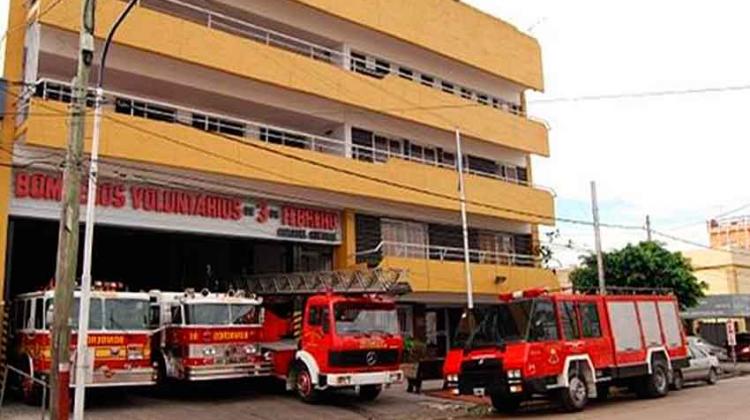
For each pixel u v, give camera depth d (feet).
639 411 57.98
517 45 116.78
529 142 113.91
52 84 67.00
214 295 65.92
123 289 60.95
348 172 83.71
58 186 64.75
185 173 71.92
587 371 61.21
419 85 95.91
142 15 69.05
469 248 106.22
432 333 102.12
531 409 63.26
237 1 82.99
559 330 59.62
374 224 92.53
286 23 87.15
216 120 82.89
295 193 81.92
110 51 69.72
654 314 72.74
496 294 101.24
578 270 123.03
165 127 68.33
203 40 73.36
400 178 89.51
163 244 93.97
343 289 68.80
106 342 57.67
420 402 68.33
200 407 61.41
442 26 103.24
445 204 94.99
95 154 50.90
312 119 88.69
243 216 78.13
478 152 110.32
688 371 84.74
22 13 67.00
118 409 58.85
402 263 89.15
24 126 60.95
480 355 58.59
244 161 73.72
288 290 73.41
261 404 63.72
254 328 67.21
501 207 104.06
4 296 62.23
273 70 78.89
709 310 149.89
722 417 51.85
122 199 68.33
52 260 86.38
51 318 49.60
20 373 55.88
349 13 90.22
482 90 114.01
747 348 138.92
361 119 92.32
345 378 62.08
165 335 65.87
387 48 98.84
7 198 61.77
